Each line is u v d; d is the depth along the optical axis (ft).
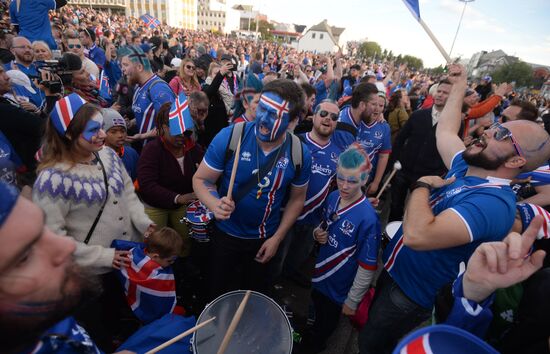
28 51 13.05
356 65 30.78
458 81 6.02
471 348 2.36
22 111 7.98
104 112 7.59
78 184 5.15
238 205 6.00
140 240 6.70
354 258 6.15
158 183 7.65
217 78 12.55
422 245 3.95
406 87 36.35
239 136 5.68
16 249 1.71
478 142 4.34
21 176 7.20
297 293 9.28
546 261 4.96
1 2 39.17
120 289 6.31
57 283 1.99
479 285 3.00
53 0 16.98
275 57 59.26
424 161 11.12
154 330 4.74
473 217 3.81
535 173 7.11
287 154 5.85
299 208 6.63
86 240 5.45
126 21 91.56
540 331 2.85
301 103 5.46
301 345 7.15
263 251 6.42
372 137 11.10
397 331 5.60
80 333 2.81
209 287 7.27
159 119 7.35
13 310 1.80
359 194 6.11
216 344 4.30
